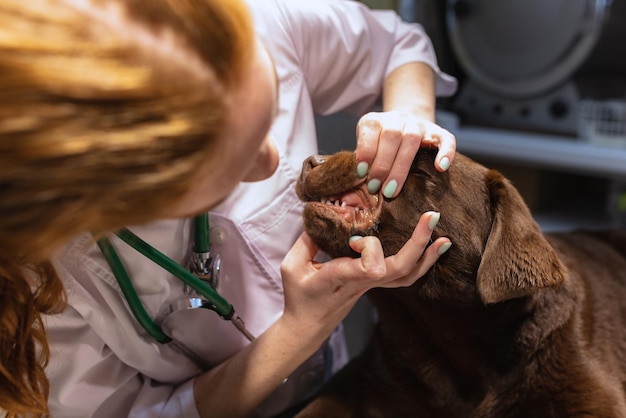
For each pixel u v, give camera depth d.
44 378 1.01
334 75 1.47
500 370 1.29
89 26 0.57
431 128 1.13
